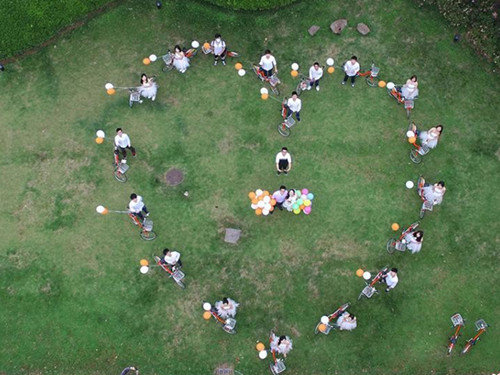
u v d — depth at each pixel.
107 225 19.59
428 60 21.95
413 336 18.31
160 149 20.64
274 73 21.39
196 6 22.52
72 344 18.23
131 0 22.58
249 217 19.72
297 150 20.66
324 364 18.03
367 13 22.53
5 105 21.22
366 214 19.77
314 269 19.06
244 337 18.30
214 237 19.45
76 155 20.50
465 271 19.00
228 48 22.17
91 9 22.19
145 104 21.30
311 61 22.02
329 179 20.25
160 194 20.03
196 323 18.45
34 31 21.56
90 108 21.20
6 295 18.72
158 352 18.16
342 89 21.58
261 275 19.00
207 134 20.88
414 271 19.03
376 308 18.62
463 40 22.12
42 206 19.80
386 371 17.97
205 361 18.06
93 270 19.03
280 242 19.39
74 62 21.84
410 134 19.77
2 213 19.70
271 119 21.09
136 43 22.22
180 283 18.77
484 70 21.73
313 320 18.50
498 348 18.12
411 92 20.55
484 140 20.72
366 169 20.38
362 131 20.92
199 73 21.81
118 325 18.41
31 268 19.03
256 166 20.42
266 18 22.47
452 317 18.22
